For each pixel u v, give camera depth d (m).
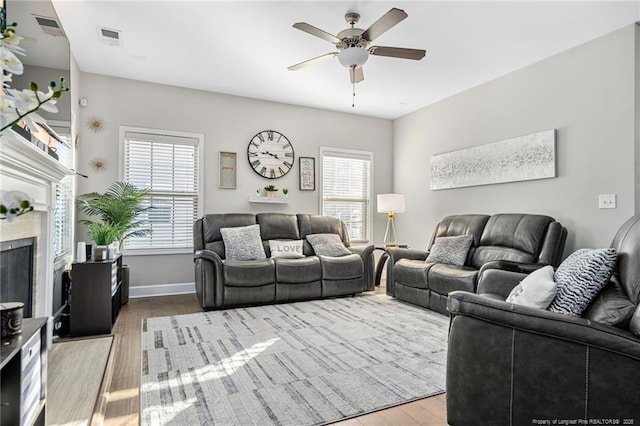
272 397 1.96
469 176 4.64
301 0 2.77
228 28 3.21
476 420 1.57
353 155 5.88
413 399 1.96
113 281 3.23
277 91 4.85
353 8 2.86
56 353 2.54
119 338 2.92
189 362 2.43
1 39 1.03
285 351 2.63
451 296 1.67
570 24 3.09
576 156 3.51
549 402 1.40
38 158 2.04
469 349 1.60
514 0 2.74
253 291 3.96
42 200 2.43
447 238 4.18
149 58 3.84
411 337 2.96
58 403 1.83
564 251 3.59
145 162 4.54
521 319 1.45
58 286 3.16
